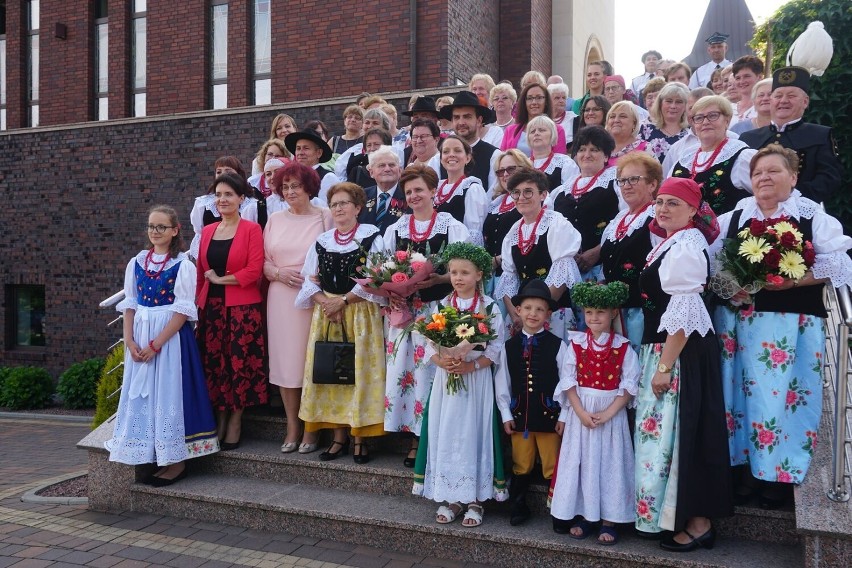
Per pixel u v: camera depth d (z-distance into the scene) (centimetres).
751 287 354
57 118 1397
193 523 470
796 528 330
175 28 1291
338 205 493
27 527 472
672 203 362
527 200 438
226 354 519
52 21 1398
